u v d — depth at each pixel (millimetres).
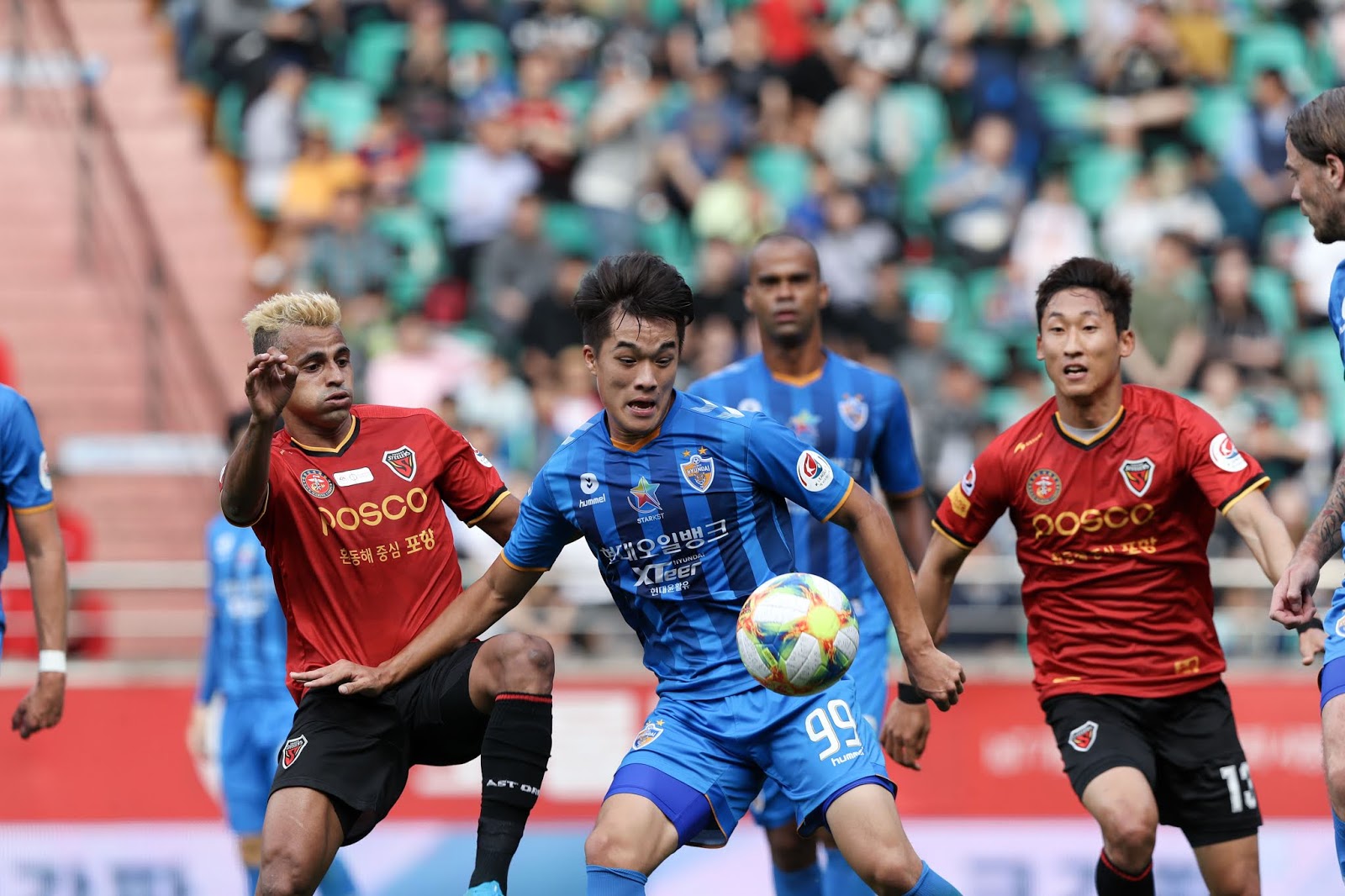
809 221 46281
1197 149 51250
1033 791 30391
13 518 21797
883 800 16922
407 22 52062
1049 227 46906
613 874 16688
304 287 44438
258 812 27422
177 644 39438
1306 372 43312
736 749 17562
